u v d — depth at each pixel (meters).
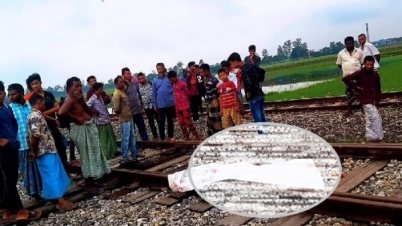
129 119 8.64
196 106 12.95
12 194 6.07
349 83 7.65
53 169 6.29
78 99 7.04
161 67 10.52
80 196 6.91
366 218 4.41
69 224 5.76
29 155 6.42
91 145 7.03
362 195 4.75
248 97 8.82
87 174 7.00
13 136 6.11
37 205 6.77
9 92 6.84
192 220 5.11
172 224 5.11
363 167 6.16
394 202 4.46
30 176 6.77
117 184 7.24
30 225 5.97
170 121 10.70
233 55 8.76
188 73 12.78
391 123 8.97
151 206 5.90
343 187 5.42
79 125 6.99
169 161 8.50
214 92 9.18
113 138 9.20
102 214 5.93
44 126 6.22
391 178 5.58
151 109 11.26
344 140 8.23
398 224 4.19
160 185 6.73
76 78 7.04
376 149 6.51
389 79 20.39
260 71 8.80
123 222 5.46
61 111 6.80
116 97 8.41
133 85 10.41
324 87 21.05
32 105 6.19
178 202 5.86
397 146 6.36
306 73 46.78
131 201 6.20
